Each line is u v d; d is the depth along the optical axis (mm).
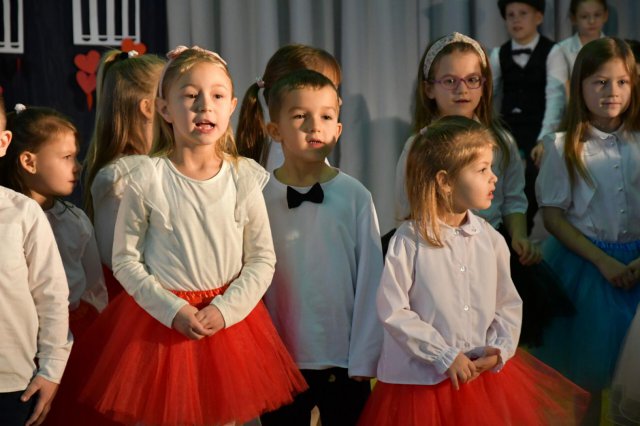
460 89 3035
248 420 2227
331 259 2469
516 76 4285
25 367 2203
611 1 4535
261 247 2381
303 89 2449
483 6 4406
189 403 2197
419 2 4387
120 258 2307
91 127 4137
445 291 2375
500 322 2447
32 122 2553
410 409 2330
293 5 4309
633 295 3010
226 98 2346
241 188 2365
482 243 2455
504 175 3104
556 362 3014
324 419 2516
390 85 4375
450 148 2385
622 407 2791
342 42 4367
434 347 2299
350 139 4391
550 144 3148
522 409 2377
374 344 2428
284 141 2502
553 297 3002
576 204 3084
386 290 2363
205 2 4262
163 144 2418
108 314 2430
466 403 2316
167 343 2256
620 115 3086
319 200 2482
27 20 4074
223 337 2287
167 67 2359
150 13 4176
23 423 2180
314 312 2457
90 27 4121
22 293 2197
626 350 2787
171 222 2291
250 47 4328
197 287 2301
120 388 2199
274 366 2320
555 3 4488
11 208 2229
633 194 3035
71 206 2648
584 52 3055
